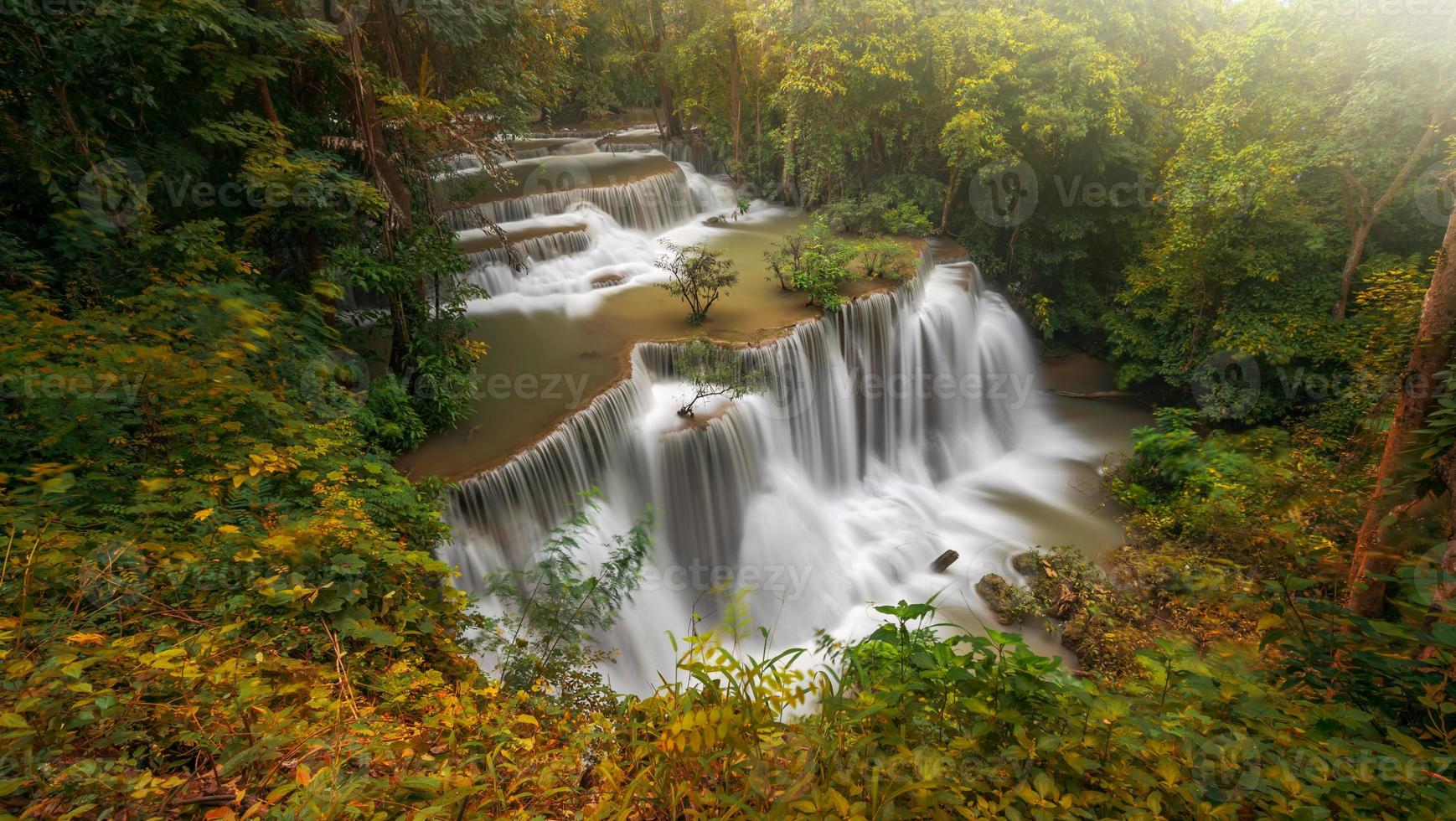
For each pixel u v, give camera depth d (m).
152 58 7.35
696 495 12.24
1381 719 2.16
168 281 6.68
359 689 3.30
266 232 9.43
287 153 8.97
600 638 9.35
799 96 21.17
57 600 2.94
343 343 10.23
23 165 6.92
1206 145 17.33
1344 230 16.19
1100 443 18.12
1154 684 2.33
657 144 29.86
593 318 15.13
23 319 5.05
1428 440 3.64
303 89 10.04
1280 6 15.52
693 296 16.19
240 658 2.75
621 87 34.88
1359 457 7.66
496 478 9.40
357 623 3.29
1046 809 1.83
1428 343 6.22
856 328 15.89
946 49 19.55
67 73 6.71
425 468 9.53
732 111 26.17
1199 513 11.35
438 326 11.22
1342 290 16.16
